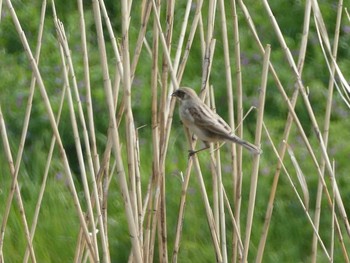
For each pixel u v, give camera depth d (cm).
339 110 1539
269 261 1237
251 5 1798
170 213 1281
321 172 901
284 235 1280
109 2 1814
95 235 857
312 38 1714
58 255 1211
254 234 1268
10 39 1719
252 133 1493
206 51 887
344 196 1344
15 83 1591
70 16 1748
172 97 873
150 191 884
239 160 896
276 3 1803
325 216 1312
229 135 882
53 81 1580
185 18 897
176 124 1489
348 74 1627
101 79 1575
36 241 1215
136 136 873
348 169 1387
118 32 1750
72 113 861
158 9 877
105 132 1495
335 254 1259
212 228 867
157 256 1230
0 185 1329
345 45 1706
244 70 1619
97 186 883
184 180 891
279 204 1320
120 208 1301
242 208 1312
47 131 1472
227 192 1322
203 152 1405
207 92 937
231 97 892
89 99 865
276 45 1722
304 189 881
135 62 865
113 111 809
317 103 1558
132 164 833
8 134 1474
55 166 1398
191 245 1234
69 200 1311
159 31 844
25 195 1316
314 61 1661
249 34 1720
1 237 917
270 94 1569
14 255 1194
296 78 866
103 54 814
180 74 887
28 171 1383
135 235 820
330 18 1775
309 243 1281
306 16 880
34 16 1759
